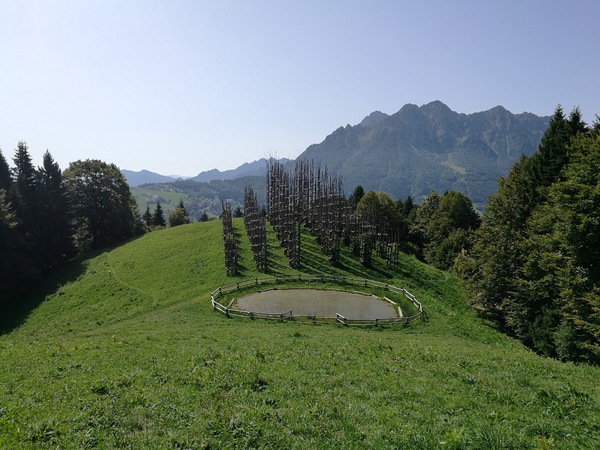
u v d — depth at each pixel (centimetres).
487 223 5556
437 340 3434
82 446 1031
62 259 8725
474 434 1087
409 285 5922
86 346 2292
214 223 9131
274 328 3619
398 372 1797
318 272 6194
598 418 1203
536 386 1566
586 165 3259
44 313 5397
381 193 11394
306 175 8681
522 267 4591
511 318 4525
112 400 1350
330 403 1366
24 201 7906
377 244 7506
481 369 1841
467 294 5631
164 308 4831
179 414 1248
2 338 4622
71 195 9162
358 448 1054
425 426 1163
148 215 15062
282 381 1609
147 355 2083
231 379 1600
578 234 3189
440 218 10275
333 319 4131
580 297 3191
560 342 3503
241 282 5491
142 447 1030
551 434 1097
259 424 1157
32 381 1608
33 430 1095
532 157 5762
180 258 6850
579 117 4766
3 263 6275
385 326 4056
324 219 7538
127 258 7350
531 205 4944
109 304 5300
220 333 3062
